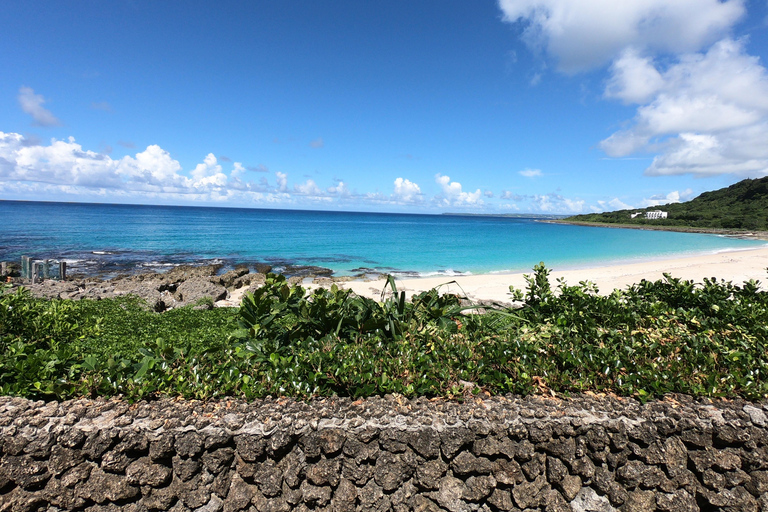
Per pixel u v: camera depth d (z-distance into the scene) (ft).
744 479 9.43
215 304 43.70
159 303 37.29
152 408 9.32
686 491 9.50
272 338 13.52
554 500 9.31
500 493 9.23
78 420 8.98
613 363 11.05
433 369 10.79
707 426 9.46
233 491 8.96
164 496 8.82
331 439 8.96
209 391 9.78
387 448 9.02
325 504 9.04
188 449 8.75
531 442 9.32
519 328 13.73
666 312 14.80
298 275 77.56
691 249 127.65
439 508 9.14
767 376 10.80
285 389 9.93
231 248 120.98
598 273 70.33
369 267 88.48
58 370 10.66
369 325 13.47
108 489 8.80
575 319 14.46
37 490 8.84
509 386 10.25
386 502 9.04
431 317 14.76
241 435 8.85
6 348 13.30
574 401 9.96
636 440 9.37
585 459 9.42
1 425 8.86
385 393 10.13
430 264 92.48
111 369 10.28
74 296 37.88
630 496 9.36
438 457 9.20
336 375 10.22
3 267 60.80
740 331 13.32
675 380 10.52
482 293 49.26
